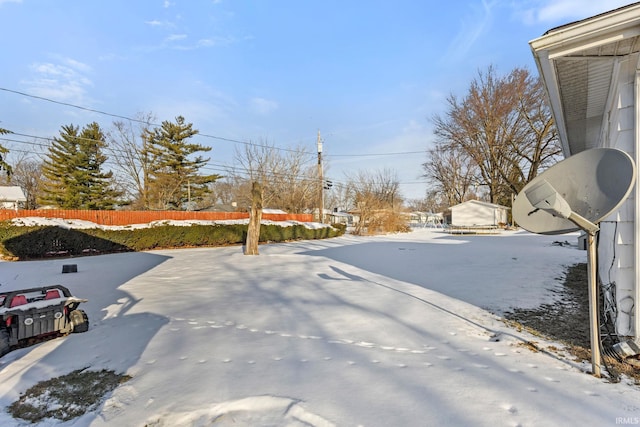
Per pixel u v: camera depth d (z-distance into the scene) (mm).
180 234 16469
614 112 3781
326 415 2070
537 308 4508
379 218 28797
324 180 32688
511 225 35219
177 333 3785
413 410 2096
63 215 14977
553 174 2834
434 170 39531
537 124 23031
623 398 2176
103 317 4516
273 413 2145
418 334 3598
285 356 3049
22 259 11969
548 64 3379
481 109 24203
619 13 2668
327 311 4566
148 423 2105
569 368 2660
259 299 5406
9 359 3172
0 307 3406
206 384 2535
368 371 2680
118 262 10898
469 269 8047
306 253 13055
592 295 2555
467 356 2963
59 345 3488
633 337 3004
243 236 18875
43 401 2424
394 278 7062
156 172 27812
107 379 2734
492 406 2117
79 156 24484
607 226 4375
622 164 2377
